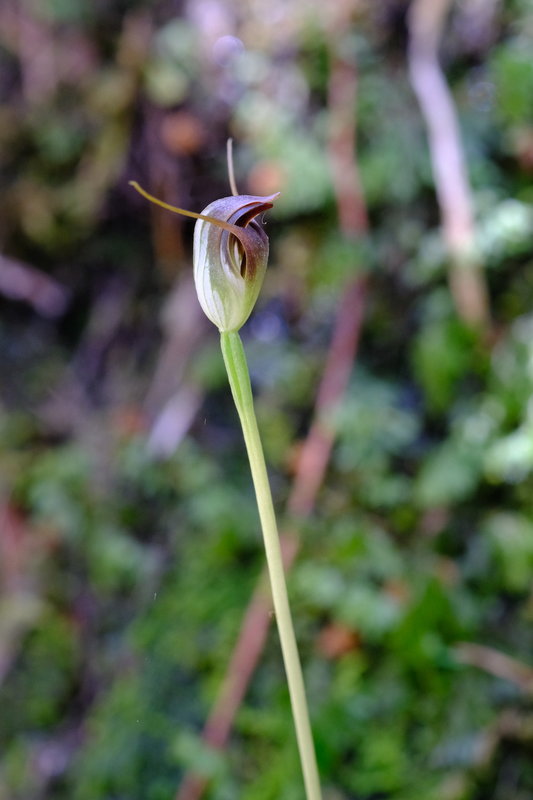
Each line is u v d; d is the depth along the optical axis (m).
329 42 0.41
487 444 0.37
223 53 0.42
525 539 0.36
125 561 0.41
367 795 0.32
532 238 0.38
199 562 0.39
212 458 0.42
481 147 0.40
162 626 0.39
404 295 0.41
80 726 0.39
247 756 0.34
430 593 0.34
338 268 0.41
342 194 0.40
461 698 0.33
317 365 0.41
